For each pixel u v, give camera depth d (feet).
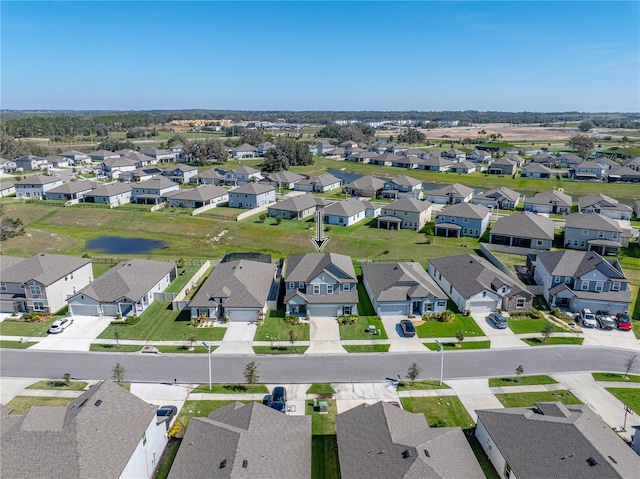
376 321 176.04
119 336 164.35
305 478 90.12
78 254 271.28
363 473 89.04
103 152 631.56
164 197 377.30
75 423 90.68
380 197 401.70
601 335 165.68
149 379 138.21
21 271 185.78
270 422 101.71
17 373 141.08
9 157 575.79
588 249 253.03
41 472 83.20
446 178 516.73
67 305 191.72
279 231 300.40
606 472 83.25
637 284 206.80
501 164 529.45
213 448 92.84
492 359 149.69
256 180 467.52
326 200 382.63
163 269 208.54
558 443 92.73
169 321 175.94
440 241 281.54
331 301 178.91
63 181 431.84
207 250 274.57
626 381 137.80
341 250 267.59
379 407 105.81
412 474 83.76
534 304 190.49
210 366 141.49
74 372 142.10
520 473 89.76
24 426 91.40
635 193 429.79
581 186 455.22
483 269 193.16
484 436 107.04
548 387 134.62
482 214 291.99
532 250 250.37
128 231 318.45
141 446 98.02
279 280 216.13
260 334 166.09
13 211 354.74
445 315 176.24
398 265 201.87
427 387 134.41
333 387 134.41
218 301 176.86
